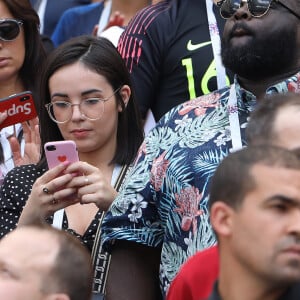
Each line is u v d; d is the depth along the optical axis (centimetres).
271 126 1105
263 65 1321
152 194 1320
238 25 1329
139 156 1359
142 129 1577
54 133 1570
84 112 1532
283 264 952
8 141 1733
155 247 1338
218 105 1335
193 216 1269
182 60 1686
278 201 957
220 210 986
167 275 1293
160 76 1712
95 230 1459
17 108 1641
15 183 1530
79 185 1411
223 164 996
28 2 1831
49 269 1025
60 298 1023
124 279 1338
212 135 1302
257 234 958
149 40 1711
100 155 1550
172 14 1717
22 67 1842
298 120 1097
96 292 1378
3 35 1808
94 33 2131
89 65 1534
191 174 1280
